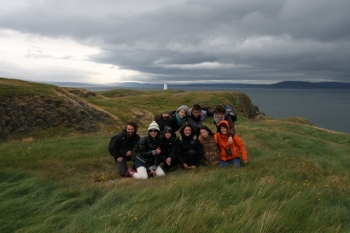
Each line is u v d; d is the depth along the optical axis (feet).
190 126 30.91
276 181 22.80
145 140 29.66
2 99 73.41
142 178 27.99
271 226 14.37
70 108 81.97
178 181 22.65
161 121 32.68
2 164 28.96
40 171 27.17
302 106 533.96
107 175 29.86
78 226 14.99
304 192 20.25
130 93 276.41
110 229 14.19
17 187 20.29
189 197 18.62
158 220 15.19
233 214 15.83
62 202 18.61
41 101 78.48
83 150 39.58
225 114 32.53
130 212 16.39
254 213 15.93
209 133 32.12
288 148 52.06
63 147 40.91
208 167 30.55
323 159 43.45
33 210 17.22
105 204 18.54
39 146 40.81
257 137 59.88
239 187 20.68
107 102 117.80
